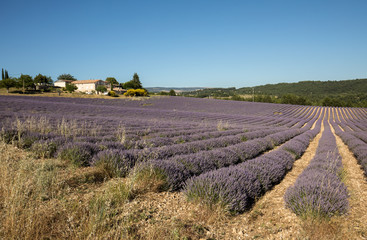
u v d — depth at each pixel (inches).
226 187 147.0
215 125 803.4
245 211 147.0
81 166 202.2
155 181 167.3
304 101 3481.8
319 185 158.1
